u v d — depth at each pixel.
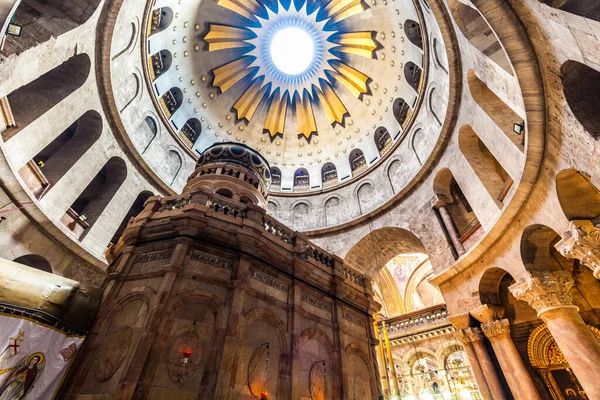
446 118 15.70
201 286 7.50
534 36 7.98
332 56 27.14
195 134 25.95
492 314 12.34
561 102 7.86
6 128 11.10
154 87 21.30
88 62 14.49
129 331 6.64
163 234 8.28
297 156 29.34
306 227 24.25
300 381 7.66
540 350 11.44
